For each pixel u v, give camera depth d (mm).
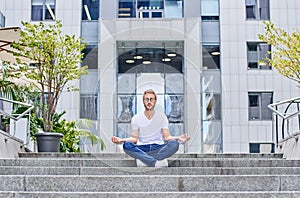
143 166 6172
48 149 9172
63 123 11203
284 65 10195
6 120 10406
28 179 5191
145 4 18031
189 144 10266
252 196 4742
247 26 18469
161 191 5207
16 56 10617
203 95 17641
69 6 18266
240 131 18188
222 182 5242
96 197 4734
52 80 11008
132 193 4750
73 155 7848
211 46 18250
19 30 9516
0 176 5191
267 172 5926
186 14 17875
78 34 18062
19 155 8094
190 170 5949
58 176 5219
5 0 18422
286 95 18312
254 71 18375
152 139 6203
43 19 18328
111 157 6645
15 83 11344
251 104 18328
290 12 18594
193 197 4734
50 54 10578
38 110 11953
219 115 17969
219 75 18031
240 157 7691
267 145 18141
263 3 18609
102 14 18016
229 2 18484
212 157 7562
